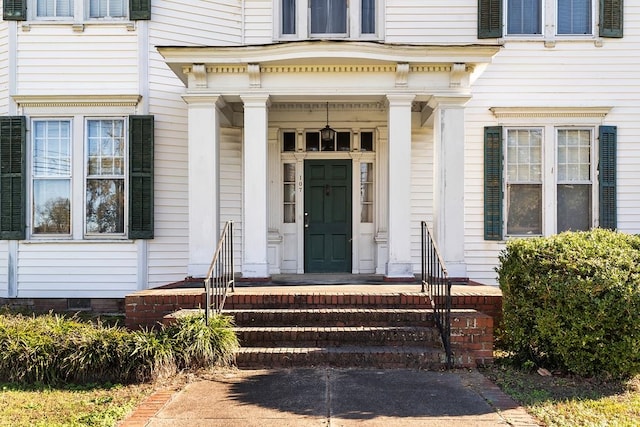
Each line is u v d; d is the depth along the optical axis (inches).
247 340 241.8
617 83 373.1
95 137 371.2
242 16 379.6
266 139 317.7
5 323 237.8
